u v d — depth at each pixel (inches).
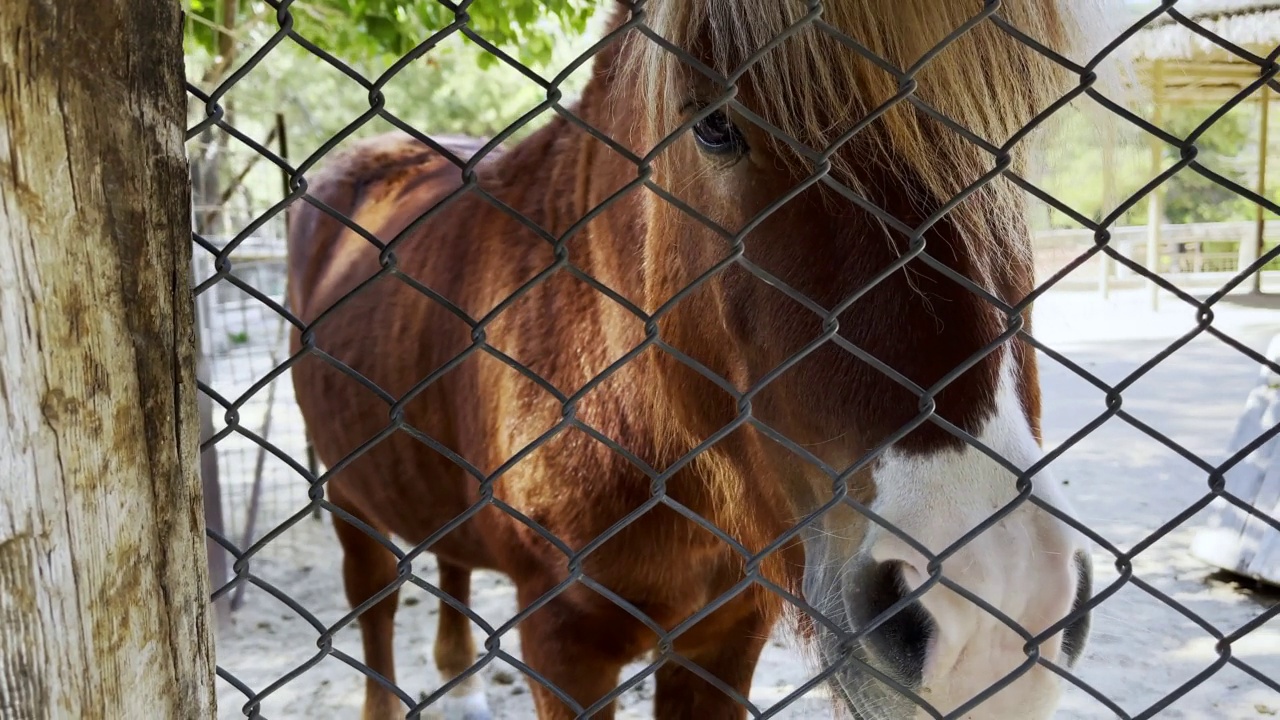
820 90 46.0
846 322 46.1
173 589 30.5
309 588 169.2
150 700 30.1
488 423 81.4
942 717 39.4
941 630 41.7
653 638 78.0
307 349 33.5
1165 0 33.4
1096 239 35.6
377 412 100.6
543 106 31.6
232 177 209.2
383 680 36.5
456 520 36.3
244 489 206.1
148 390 28.9
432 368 91.0
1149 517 178.2
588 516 72.9
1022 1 45.8
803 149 33.7
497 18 145.7
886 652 43.5
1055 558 42.5
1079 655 46.5
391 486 103.2
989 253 47.5
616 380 71.6
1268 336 358.9
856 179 46.0
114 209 27.2
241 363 301.4
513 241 83.4
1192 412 258.8
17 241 25.5
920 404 36.7
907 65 44.4
